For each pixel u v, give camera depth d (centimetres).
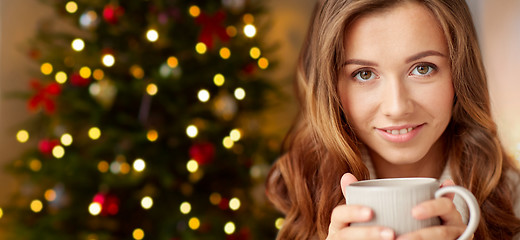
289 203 100
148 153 207
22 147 263
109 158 218
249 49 233
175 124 214
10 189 260
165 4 213
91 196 214
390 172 88
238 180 232
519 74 221
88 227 218
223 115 224
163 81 204
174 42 213
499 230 87
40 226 211
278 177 102
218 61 222
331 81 76
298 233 92
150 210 211
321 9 83
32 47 252
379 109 72
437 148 87
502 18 223
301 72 96
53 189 222
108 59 202
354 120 76
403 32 68
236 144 229
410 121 71
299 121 105
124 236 221
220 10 221
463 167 87
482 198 84
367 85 73
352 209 53
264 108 239
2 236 229
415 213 51
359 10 69
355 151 81
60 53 223
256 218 225
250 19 238
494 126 84
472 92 79
